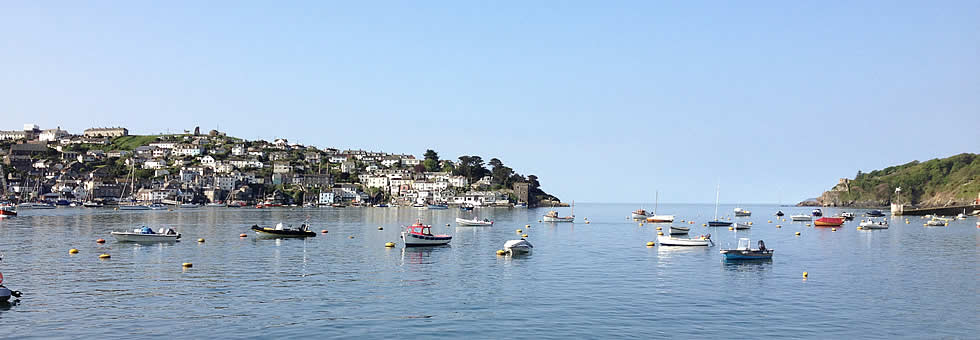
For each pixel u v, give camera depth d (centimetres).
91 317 4769
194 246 9831
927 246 11075
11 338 4194
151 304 5241
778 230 16512
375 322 4725
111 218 18488
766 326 4725
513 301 5522
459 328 4578
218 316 4850
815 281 6681
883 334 4562
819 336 4491
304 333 4403
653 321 4838
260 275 6819
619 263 8106
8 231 12619
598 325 4700
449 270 7356
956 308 5375
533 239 12338
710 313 5116
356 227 15575
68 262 7700
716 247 10388
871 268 7775
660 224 18862
